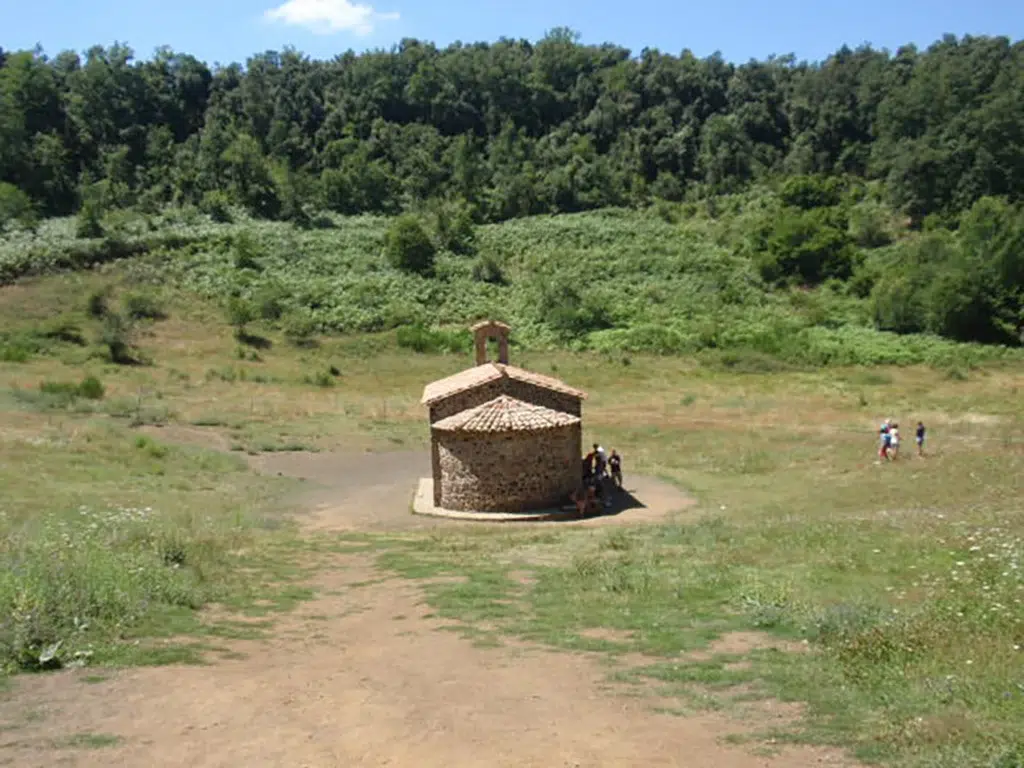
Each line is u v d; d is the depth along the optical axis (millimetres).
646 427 46031
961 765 6977
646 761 7406
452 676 10242
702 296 84500
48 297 73750
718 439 42156
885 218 108812
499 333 36000
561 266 91938
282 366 64438
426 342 71625
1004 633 10633
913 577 14297
